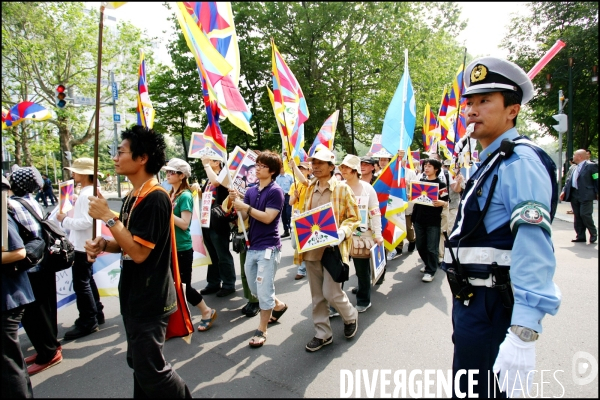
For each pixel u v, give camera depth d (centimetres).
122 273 216
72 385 284
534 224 142
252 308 407
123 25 1612
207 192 468
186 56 1499
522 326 142
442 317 390
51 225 310
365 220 405
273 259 339
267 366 303
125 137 214
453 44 1158
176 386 214
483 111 171
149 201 206
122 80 1828
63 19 1441
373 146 928
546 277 142
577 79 1345
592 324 353
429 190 501
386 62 717
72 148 2303
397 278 532
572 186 712
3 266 227
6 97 1550
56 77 1662
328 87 855
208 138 334
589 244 695
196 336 360
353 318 337
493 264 163
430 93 1373
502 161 163
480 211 167
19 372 227
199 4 278
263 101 859
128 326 210
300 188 394
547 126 1902
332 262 307
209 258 462
